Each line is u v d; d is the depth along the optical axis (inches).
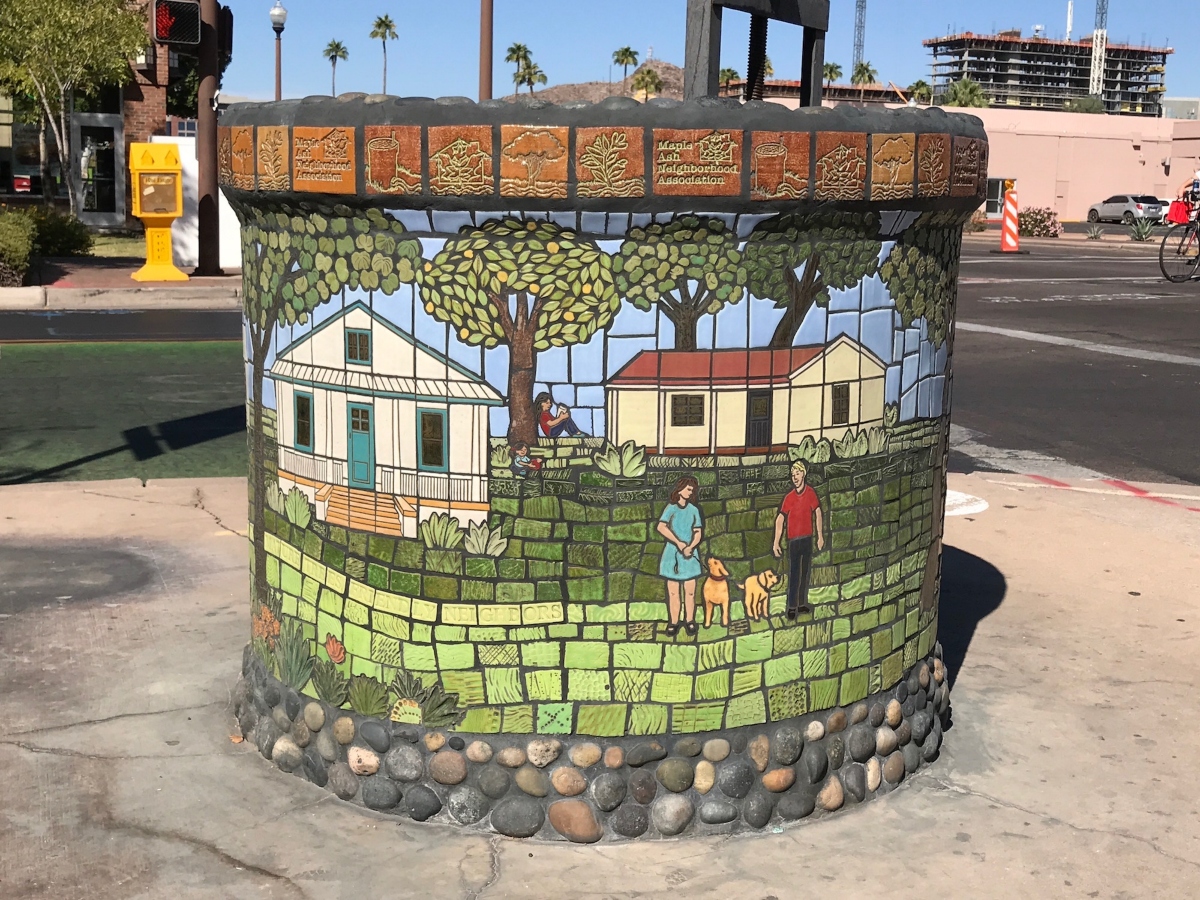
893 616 154.1
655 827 141.3
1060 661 202.4
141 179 754.8
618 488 135.6
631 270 131.6
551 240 131.0
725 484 137.5
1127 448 394.9
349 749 146.8
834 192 132.6
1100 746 169.9
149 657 193.8
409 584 140.8
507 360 133.8
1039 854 140.3
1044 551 267.0
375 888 130.4
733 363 135.3
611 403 134.0
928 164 139.7
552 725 139.9
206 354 527.5
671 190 127.5
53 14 1106.7
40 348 534.0
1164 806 152.6
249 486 162.9
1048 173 2726.4
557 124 126.6
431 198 129.6
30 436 367.6
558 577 137.3
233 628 207.5
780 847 140.6
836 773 149.6
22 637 201.3
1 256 710.5
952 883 133.7
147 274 769.6
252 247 152.6
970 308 773.3
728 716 141.9
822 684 147.2
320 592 148.8
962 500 311.4
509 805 140.6
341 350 141.5
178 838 139.9
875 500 148.5
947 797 154.1
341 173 132.7
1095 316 735.1
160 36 602.9
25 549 249.3
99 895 128.3
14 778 153.2
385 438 139.7
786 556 141.9
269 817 144.6
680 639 138.9
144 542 255.8
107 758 159.0
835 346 140.8
